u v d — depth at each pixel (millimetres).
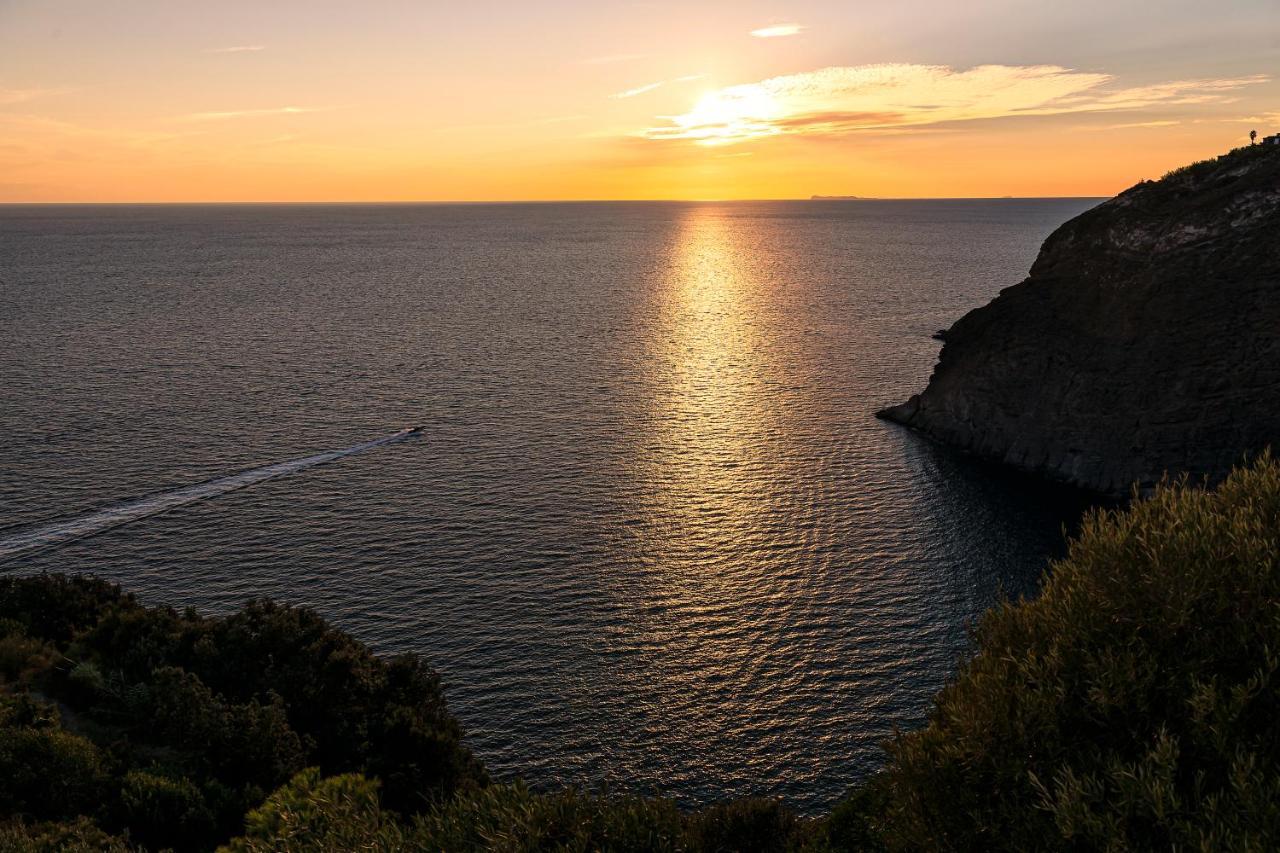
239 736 25641
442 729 31672
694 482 71125
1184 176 80750
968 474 76000
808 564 56438
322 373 108625
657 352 124062
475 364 115375
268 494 67438
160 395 95875
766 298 182875
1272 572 12531
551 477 71875
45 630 32625
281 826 17453
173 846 20938
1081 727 12727
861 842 21156
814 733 39938
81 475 70688
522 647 46281
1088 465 74500
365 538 59406
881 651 46281
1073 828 11234
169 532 60156
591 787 36750
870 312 159750
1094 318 79250
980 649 16062
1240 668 12203
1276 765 10945
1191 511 14016
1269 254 70312
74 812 21016
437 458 76438
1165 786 10992
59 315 151375
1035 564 57219
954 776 13422
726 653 45969
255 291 192125
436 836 15711
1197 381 71000
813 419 90312
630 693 42594
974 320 88938
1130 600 13258
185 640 32188
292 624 33938
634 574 54531
